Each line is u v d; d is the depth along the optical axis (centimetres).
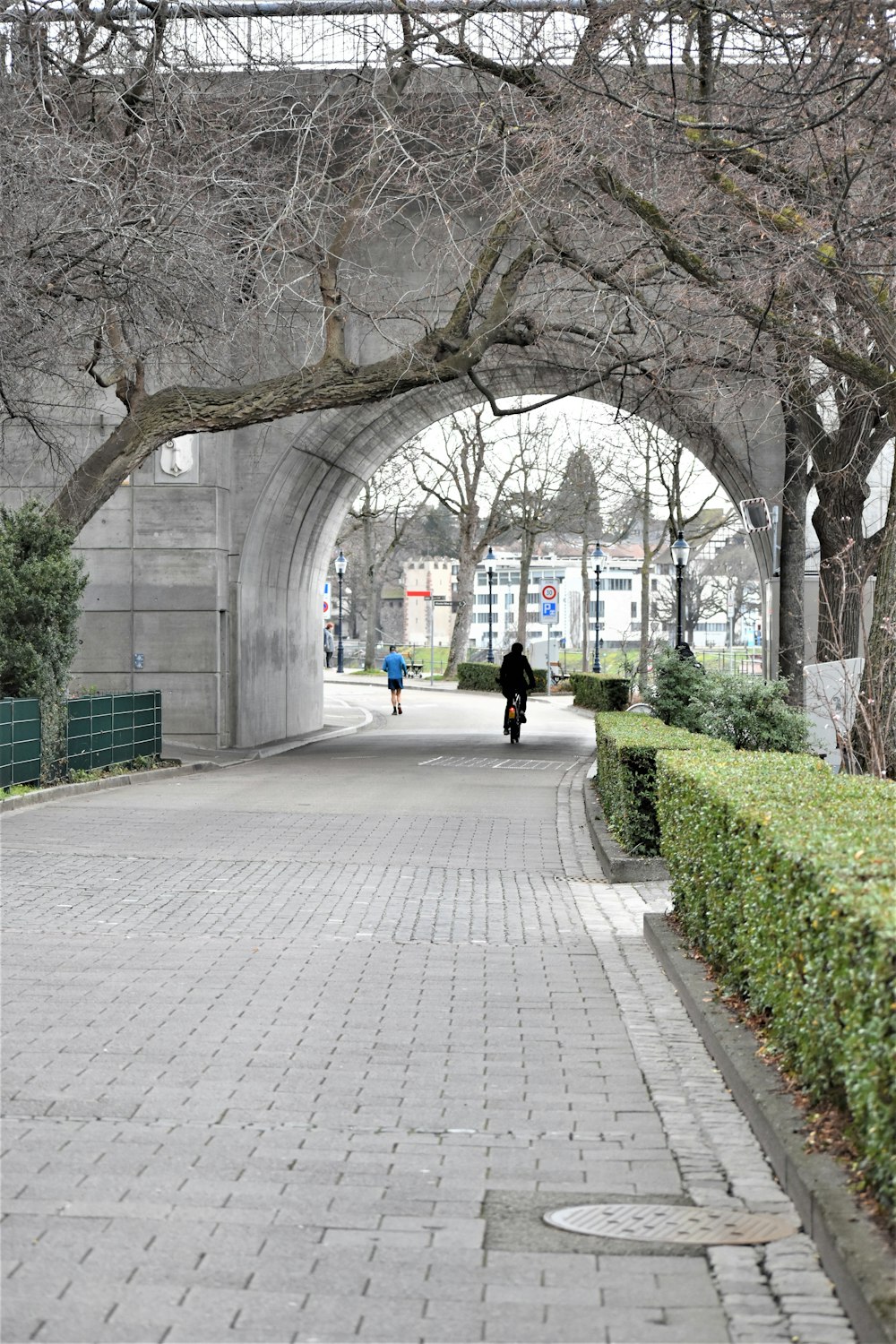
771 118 1451
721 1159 565
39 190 1777
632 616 14625
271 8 2103
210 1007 812
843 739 1614
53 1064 692
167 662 3005
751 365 2003
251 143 2144
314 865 1396
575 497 6412
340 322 2203
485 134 1923
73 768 2173
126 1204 505
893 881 509
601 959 977
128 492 2991
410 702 5488
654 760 1343
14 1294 425
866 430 2177
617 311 2075
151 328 2000
